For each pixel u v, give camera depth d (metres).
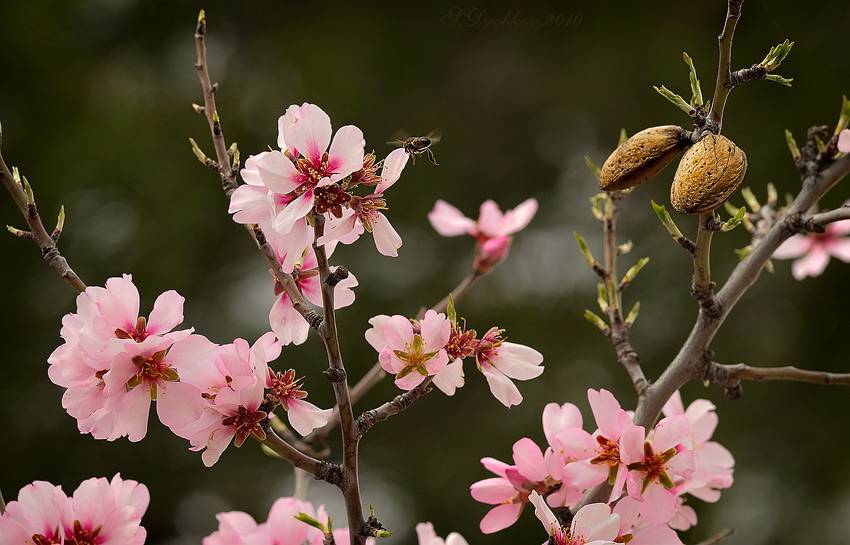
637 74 11.31
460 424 9.77
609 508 2.32
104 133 10.82
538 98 11.47
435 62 11.66
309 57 11.52
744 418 9.85
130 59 11.60
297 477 3.36
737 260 10.02
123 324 2.23
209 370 2.20
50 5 11.50
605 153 11.12
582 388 9.77
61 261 2.44
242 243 10.51
